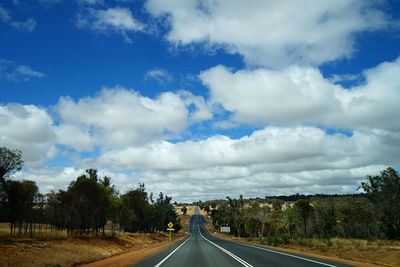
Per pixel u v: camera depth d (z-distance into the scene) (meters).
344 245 23.91
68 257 17.05
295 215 52.75
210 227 159.88
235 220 91.00
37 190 24.72
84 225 32.31
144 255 20.34
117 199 44.12
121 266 13.77
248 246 33.09
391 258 15.55
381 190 31.33
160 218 88.12
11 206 22.62
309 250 24.97
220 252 23.00
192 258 17.81
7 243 17.34
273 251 24.33
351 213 46.16
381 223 38.06
